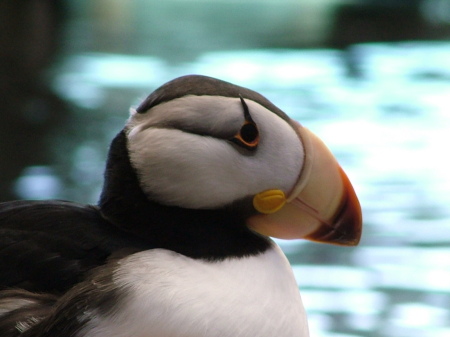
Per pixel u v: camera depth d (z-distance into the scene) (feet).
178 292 14.02
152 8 106.22
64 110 57.52
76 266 14.43
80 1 102.58
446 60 74.64
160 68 70.85
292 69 71.00
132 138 15.26
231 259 15.01
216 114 15.17
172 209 15.20
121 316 13.73
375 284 35.88
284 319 14.75
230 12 104.42
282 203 15.81
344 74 69.46
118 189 15.26
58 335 13.61
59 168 46.47
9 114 55.62
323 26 90.53
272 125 15.60
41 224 14.84
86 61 72.18
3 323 13.73
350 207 16.05
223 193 15.29
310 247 39.47
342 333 31.91
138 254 14.52
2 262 14.34
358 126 55.26
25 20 84.23
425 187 45.32
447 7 97.66
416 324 32.68
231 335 14.06
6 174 45.14
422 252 38.60
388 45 80.69
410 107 60.44
